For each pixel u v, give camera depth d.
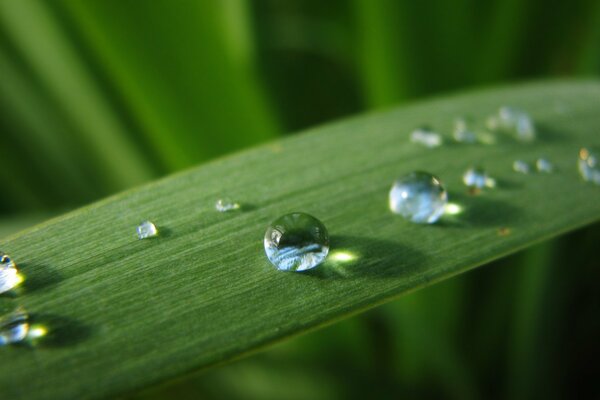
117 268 0.06
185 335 0.06
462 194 0.07
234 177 0.07
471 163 0.07
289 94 0.11
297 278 0.06
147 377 0.06
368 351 0.10
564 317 0.09
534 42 0.10
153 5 0.08
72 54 0.09
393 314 0.09
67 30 0.09
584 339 0.09
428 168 0.07
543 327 0.09
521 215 0.07
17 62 0.10
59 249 0.06
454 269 0.06
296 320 0.06
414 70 0.09
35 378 0.06
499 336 0.10
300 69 0.11
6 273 0.06
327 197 0.07
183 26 0.08
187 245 0.06
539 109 0.08
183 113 0.09
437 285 0.09
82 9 0.08
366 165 0.07
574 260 0.09
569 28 0.10
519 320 0.09
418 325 0.09
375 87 0.10
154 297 0.06
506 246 0.06
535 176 0.07
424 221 0.06
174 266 0.06
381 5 0.09
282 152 0.07
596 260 0.09
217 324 0.06
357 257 0.06
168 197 0.07
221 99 0.09
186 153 0.09
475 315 0.10
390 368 0.10
